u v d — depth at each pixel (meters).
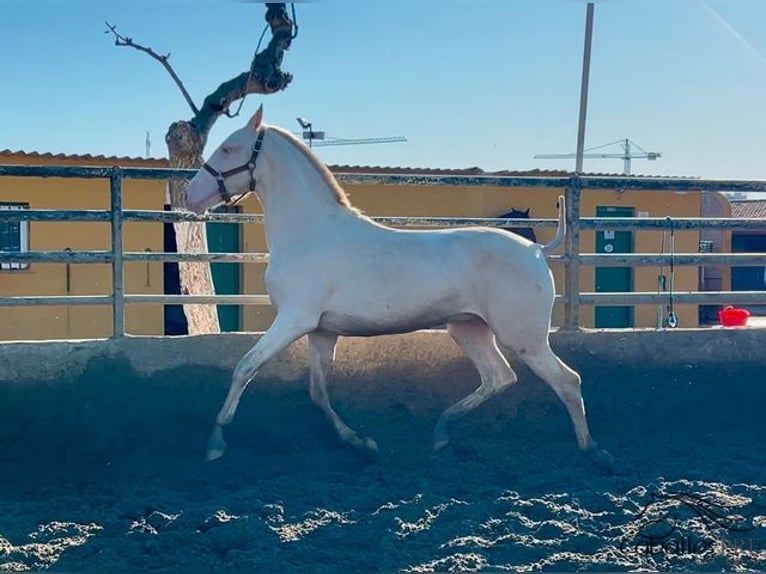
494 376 7.33
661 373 8.55
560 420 8.16
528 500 5.95
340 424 7.24
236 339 7.79
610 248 17.56
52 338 14.49
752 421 8.50
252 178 6.94
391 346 8.06
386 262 6.71
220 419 6.79
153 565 4.95
